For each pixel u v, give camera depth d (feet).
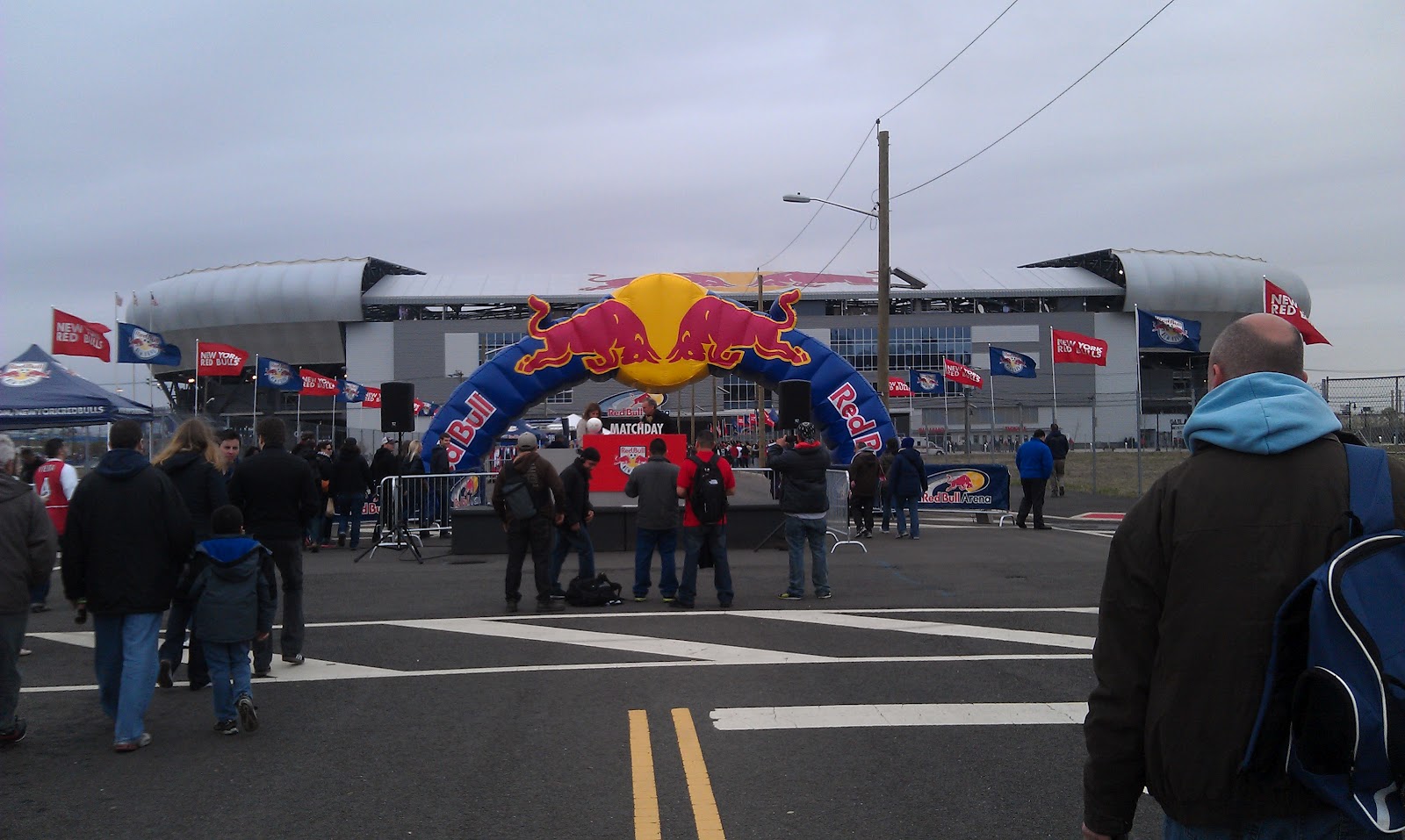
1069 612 35.47
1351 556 7.44
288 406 274.57
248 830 16.29
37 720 23.20
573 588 37.86
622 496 59.31
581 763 19.36
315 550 57.06
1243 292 280.92
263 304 267.80
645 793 17.71
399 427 55.67
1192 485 8.43
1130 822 8.78
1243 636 7.93
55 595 42.73
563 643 30.73
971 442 237.66
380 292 272.31
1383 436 74.49
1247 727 7.85
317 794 17.90
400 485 55.42
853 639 30.78
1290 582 7.88
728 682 25.41
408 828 16.29
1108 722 8.64
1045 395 263.49
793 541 38.68
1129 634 8.67
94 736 21.85
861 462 58.95
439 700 24.22
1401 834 7.72
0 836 16.14
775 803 17.19
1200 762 8.02
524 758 19.69
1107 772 8.65
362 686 25.61
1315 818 7.83
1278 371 8.83
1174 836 8.46
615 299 65.82
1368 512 7.86
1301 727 7.49
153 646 21.11
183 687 26.21
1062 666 27.04
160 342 89.81
